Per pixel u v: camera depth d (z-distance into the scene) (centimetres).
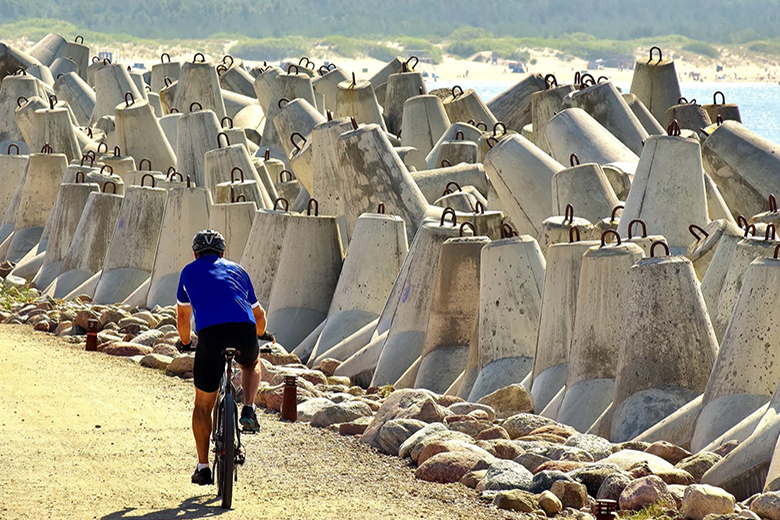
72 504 2333
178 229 5666
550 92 7819
